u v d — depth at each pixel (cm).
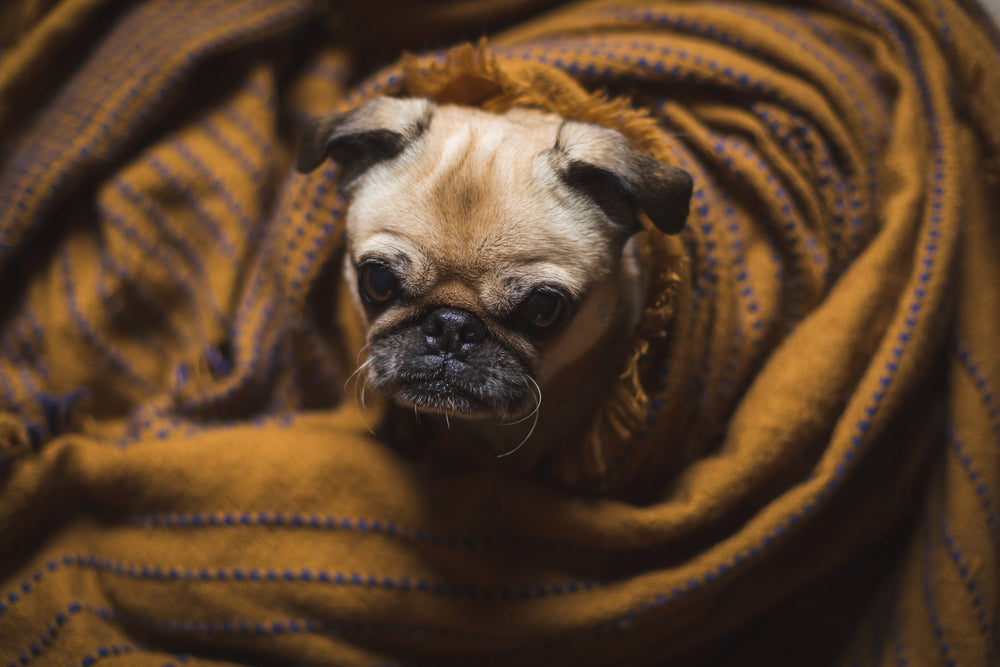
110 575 52
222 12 62
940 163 56
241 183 61
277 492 52
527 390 48
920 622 54
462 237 46
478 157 47
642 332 50
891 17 58
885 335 53
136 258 59
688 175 47
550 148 48
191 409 58
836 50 58
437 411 48
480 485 52
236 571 51
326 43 66
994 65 57
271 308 59
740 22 56
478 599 51
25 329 59
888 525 57
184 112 62
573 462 52
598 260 48
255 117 62
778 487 53
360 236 48
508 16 62
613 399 51
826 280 54
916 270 54
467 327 47
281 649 51
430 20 62
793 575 55
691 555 53
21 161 60
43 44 60
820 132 55
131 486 52
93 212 60
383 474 52
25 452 53
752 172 53
